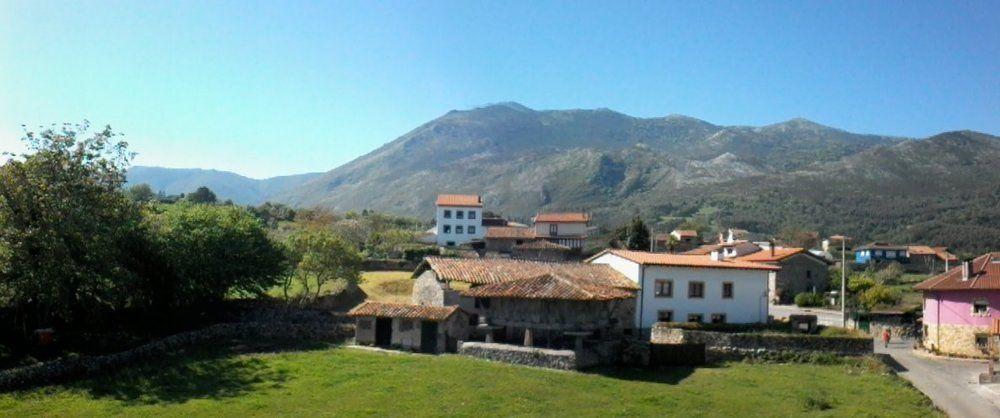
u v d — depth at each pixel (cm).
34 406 3453
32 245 4059
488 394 3647
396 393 3684
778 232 18862
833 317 7025
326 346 5144
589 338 4781
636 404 3547
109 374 4131
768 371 4428
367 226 12306
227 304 6000
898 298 7981
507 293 4869
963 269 5541
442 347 4853
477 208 14062
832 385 4047
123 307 5234
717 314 5734
